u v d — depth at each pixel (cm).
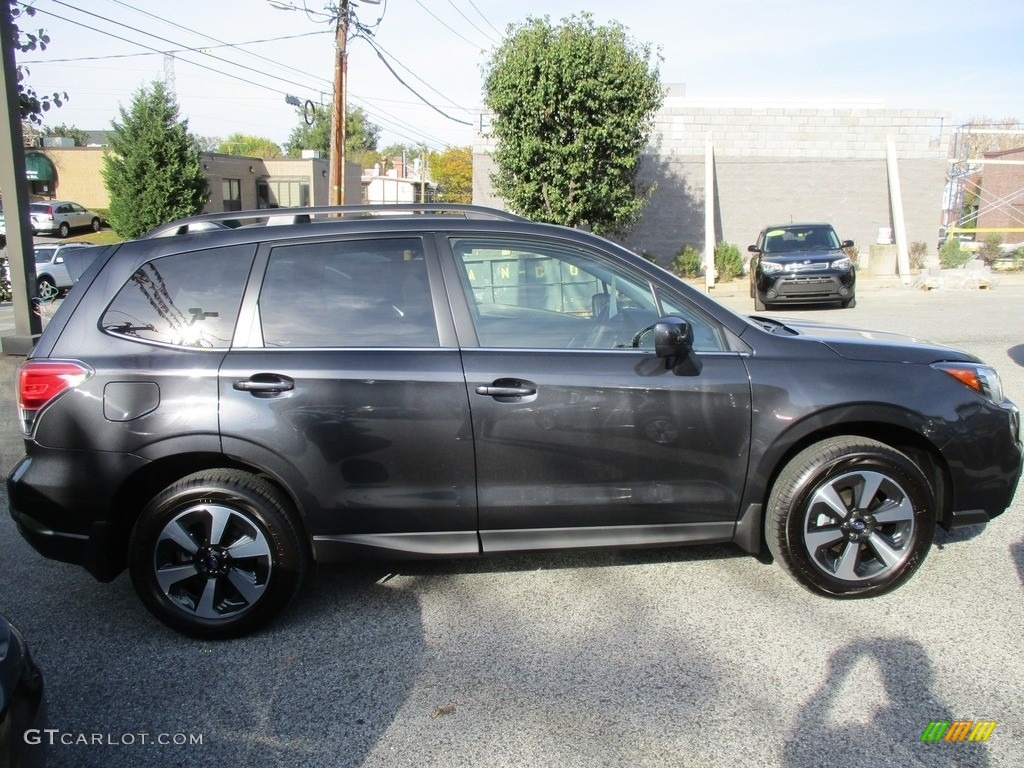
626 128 1775
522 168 1806
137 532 371
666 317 374
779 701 315
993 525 485
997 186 3534
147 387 371
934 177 2358
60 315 388
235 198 4772
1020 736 291
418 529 382
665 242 2414
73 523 374
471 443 374
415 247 392
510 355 378
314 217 412
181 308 385
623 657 350
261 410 369
